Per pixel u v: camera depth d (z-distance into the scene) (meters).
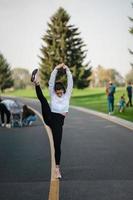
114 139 15.76
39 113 31.08
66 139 15.86
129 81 35.97
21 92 117.88
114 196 7.30
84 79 76.94
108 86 28.94
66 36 77.62
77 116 28.55
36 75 8.82
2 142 15.17
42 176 9.13
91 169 9.82
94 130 19.19
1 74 116.50
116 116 27.47
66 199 7.16
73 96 75.44
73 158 11.45
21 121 21.12
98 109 36.84
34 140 15.70
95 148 13.38
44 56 78.06
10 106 20.94
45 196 7.38
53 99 9.02
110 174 9.20
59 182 8.48
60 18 78.19
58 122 9.01
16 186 8.19
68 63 77.19
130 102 35.84
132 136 16.72
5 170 9.90
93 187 7.99
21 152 12.77
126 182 8.38
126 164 10.45
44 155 12.14
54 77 9.04
